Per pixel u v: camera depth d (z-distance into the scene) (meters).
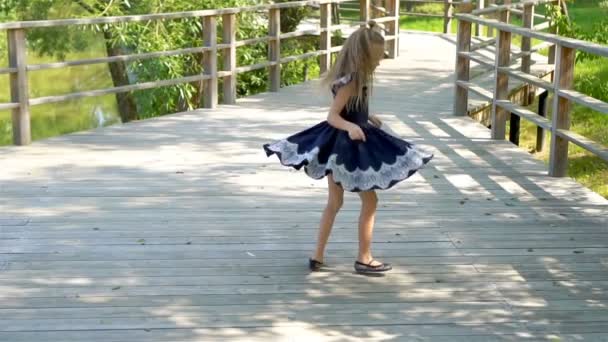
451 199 5.63
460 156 6.82
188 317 3.78
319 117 8.48
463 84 8.31
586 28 16.19
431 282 4.21
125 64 14.13
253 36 13.24
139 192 5.69
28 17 14.18
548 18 11.78
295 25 14.85
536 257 4.57
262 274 4.29
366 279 4.24
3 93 17.73
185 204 5.43
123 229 4.93
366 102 4.10
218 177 6.09
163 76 11.98
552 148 6.19
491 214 5.31
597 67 13.46
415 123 8.15
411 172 4.04
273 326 3.71
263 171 6.28
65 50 14.87
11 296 3.98
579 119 11.91
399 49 13.89
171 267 4.36
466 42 8.42
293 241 4.77
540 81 6.55
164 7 12.41
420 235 4.90
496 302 3.98
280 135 7.57
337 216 5.22
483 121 9.15
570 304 3.96
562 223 5.15
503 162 6.64
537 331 3.69
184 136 7.50
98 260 4.44
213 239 4.78
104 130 7.76
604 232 4.99
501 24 7.36
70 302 3.92
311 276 4.27
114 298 3.97
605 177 9.46
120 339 3.56
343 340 3.58
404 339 3.60
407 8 22.73
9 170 6.23
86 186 5.82
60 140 7.30
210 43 8.88
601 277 4.29
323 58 11.05
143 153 6.82
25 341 3.53
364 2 12.04
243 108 9.00
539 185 6.00
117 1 12.69
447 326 3.73
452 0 16.66
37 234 4.83
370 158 4.05
